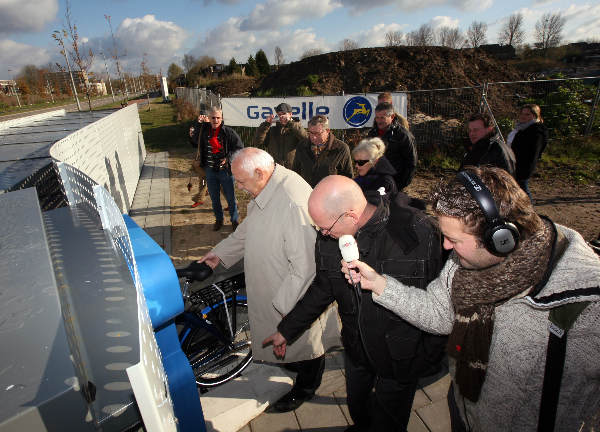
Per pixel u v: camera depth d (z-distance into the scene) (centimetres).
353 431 202
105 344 89
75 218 178
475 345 107
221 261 236
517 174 459
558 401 94
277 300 187
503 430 108
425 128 959
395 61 1700
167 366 173
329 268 162
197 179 828
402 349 156
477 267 101
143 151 1049
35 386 61
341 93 785
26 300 83
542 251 90
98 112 766
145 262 162
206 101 1530
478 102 1227
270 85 2102
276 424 221
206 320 250
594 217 548
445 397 233
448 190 95
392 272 149
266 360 225
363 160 245
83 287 112
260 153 198
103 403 85
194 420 184
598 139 879
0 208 151
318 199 140
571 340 87
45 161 266
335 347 284
